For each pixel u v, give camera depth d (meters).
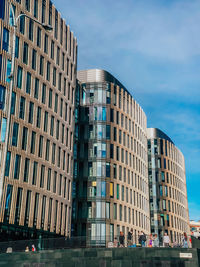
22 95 44.59
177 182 110.19
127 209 72.31
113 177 70.56
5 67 42.19
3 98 41.28
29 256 31.09
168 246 33.72
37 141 46.62
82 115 73.81
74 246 35.06
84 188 68.75
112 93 76.56
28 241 32.97
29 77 46.78
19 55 45.16
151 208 99.31
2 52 42.00
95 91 75.19
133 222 73.62
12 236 40.12
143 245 34.28
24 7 47.50
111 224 66.94
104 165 69.88
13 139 42.12
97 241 35.50
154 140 106.62
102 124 72.75
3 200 39.28
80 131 72.69
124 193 72.50
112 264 32.25
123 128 77.25
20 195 42.19
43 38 51.16
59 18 56.72
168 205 101.75
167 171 105.69
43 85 49.88
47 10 53.16
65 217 52.78
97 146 71.12
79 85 75.38
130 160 77.62
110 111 74.56
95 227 65.69
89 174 69.56
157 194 100.75
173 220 101.88
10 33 43.75
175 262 32.06
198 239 33.38
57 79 54.03
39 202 45.59
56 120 52.44
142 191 81.75
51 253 31.80
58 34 56.00
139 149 83.94
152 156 104.94
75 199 68.25
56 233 49.06
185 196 118.00
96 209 66.88
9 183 40.47
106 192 68.25
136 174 79.50
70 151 56.78
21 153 43.06
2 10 43.09
